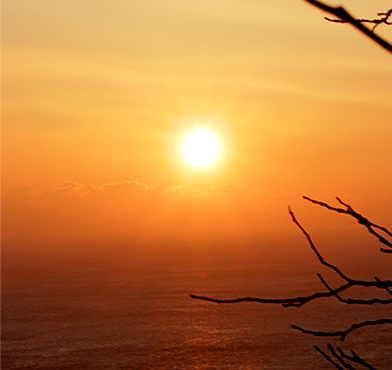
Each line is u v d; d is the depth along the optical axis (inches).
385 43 67.2
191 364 2888.8
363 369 2471.7
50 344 3393.2
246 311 4463.6
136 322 4114.2
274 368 2743.6
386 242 99.6
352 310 4151.1
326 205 105.3
